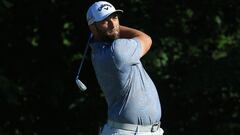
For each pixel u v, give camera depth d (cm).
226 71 4266
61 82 4319
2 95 3784
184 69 4400
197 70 4328
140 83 1892
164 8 4391
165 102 4406
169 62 4397
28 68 4416
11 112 4334
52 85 4306
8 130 4416
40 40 4500
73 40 4544
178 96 4362
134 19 4250
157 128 1933
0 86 3766
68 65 4497
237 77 4247
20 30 4462
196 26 4653
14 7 4384
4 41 4447
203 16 4603
